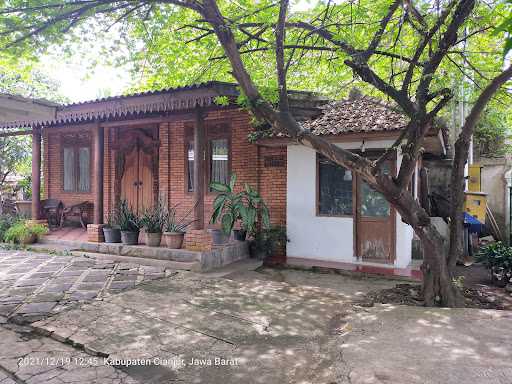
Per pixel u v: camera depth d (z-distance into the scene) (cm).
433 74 536
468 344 395
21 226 977
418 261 855
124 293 591
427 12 567
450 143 1017
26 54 564
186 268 740
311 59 732
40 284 633
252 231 885
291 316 502
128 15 610
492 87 522
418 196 947
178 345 414
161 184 1044
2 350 406
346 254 824
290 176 884
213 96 700
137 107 775
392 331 438
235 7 682
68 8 527
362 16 614
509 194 1102
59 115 831
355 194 815
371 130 701
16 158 1530
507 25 138
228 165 965
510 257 656
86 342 417
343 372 346
